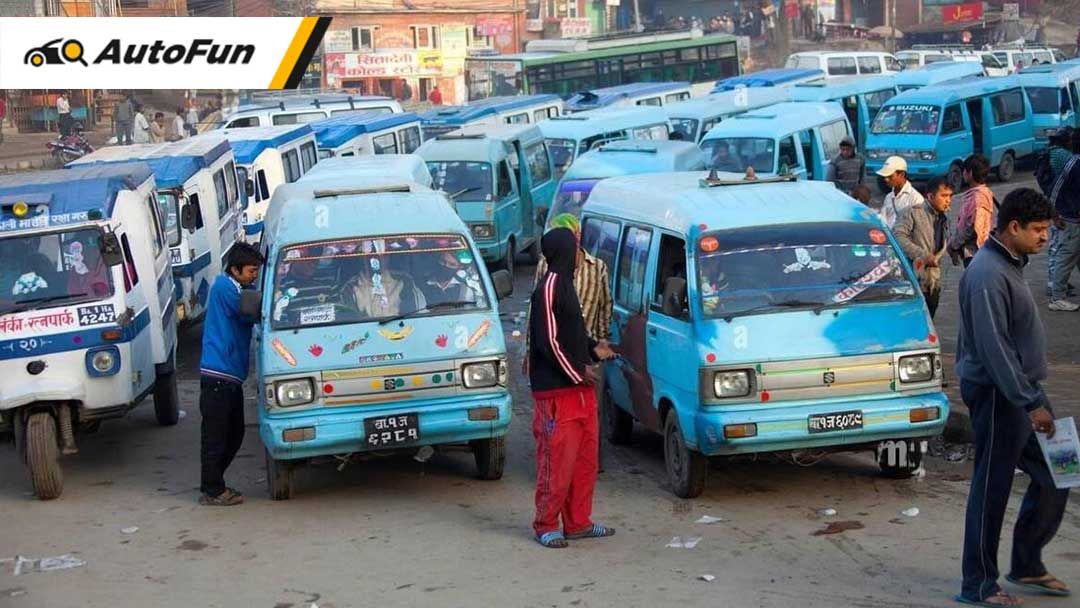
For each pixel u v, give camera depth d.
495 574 7.61
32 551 8.62
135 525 9.19
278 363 9.23
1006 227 6.27
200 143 20.53
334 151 28.91
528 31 74.81
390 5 65.75
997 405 6.37
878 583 7.11
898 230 11.53
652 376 9.69
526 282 21.61
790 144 24.11
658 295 9.71
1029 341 6.30
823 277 9.15
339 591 7.43
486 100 36.59
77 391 10.03
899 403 8.75
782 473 9.75
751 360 8.68
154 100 56.03
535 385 8.11
